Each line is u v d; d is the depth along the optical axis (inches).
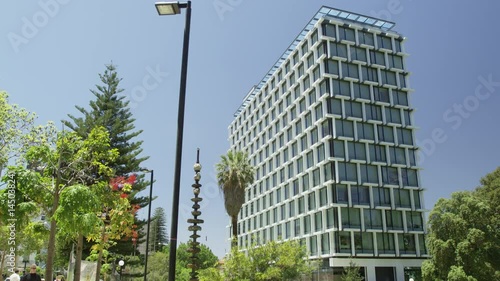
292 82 2501.2
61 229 604.7
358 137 2080.5
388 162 2094.0
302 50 2415.1
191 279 419.8
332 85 2106.3
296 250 1106.7
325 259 1921.8
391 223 2003.0
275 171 2534.5
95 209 592.7
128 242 1636.3
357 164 2023.9
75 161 676.7
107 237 995.3
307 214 2097.7
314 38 2285.9
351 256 1863.9
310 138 2185.0
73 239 898.7
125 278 1873.8
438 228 1443.2
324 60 2154.3
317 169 2089.1
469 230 1360.7
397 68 2298.2
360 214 1952.5
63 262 1668.3
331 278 1839.3
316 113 2175.2
